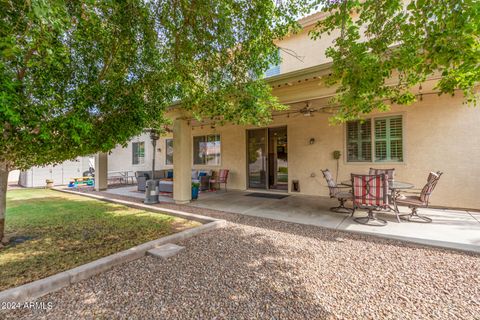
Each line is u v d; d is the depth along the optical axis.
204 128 9.98
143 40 3.40
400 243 3.37
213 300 2.06
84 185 11.73
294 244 3.38
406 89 3.77
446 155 5.40
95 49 3.03
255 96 3.84
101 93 2.96
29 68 2.36
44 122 2.37
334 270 2.59
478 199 5.08
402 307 1.95
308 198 7.06
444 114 5.43
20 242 3.48
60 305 1.99
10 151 2.61
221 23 3.24
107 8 2.77
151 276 2.47
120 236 3.77
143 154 13.10
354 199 4.47
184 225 4.39
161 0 3.22
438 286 2.26
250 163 8.98
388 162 6.10
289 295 2.13
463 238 3.45
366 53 2.99
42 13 1.74
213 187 9.38
